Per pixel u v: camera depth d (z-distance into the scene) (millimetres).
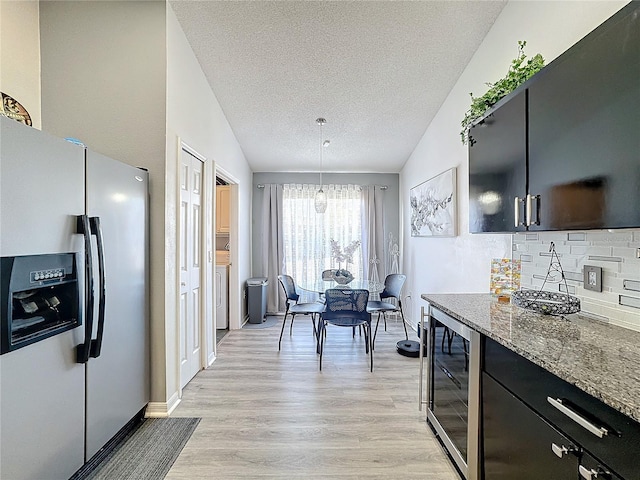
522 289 2137
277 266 5484
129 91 2340
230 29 2639
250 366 3279
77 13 2346
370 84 3301
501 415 1385
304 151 4785
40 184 1403
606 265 1551
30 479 1357
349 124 4031
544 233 1992
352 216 5551
